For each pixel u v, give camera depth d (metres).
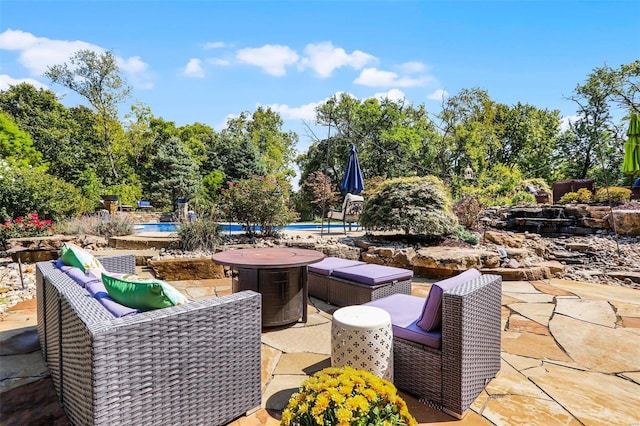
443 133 18.67
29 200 6.73
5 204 6.47
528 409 2.01
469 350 1.97
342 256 5.92
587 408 2.02
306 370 2.45
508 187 13.77
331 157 21.52
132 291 1.79
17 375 2.29
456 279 2.21
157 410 1.56
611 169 17.55
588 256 6.07
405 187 6.31
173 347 1.61
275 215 6.52
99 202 13.06
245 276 3.27
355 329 1.97
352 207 8.53
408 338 2.14
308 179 21.06
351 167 9.96
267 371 2.44
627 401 2.10
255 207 6.40
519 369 2.48
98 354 1.38
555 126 24.06
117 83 19.53
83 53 18.52
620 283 4.91
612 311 3.68
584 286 4.74
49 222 6.18
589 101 18.08
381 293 3.56
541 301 4.03
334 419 1.35
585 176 19.70
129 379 1.47
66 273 2.43
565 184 10.41
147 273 5.04
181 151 19.81
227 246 5.87
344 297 3.80
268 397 2.11
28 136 14.69
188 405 1.67
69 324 1.74
